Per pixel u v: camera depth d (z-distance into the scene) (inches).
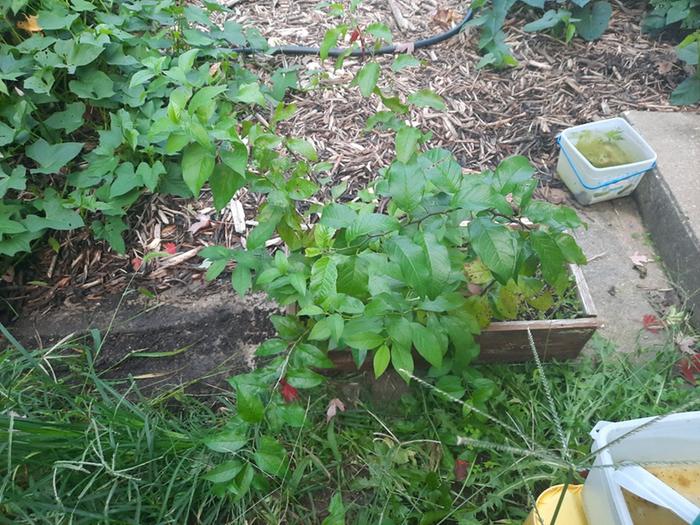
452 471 66.5
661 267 88.7
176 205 95.1
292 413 54.4
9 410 64.5
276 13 125.9
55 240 90.4
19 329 83.8
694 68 110.3
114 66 100.3
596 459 46.8
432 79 111.6
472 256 64.2
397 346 55.0
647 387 72.9
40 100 91.6
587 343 78.8
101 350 80.8
